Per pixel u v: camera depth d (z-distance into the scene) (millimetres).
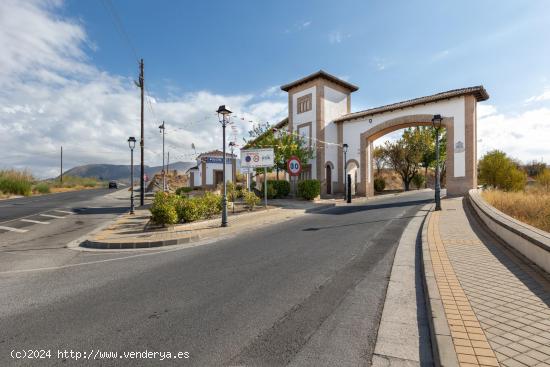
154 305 3971
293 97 28203
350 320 3402
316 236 8234
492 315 3086
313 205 16828
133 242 7973
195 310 3775
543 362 2316
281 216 12617
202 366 2617
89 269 5887
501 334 2721
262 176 35656
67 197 27828
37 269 5953
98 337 3180
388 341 2945
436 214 11008
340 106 27375
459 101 18531
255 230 9773
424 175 38531
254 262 5902
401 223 9938
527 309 3205
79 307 3982
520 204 10734
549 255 4199
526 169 30531
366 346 2867
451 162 18812
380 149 34219
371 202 18703
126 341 3084
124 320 3557
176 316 3621
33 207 18500
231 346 2926
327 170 26484
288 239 8008
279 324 3350
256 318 3510
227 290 4438
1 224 12172
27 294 4520
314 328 3238
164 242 8094
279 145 22922
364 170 24266
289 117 28438
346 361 2627
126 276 5332
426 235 7141
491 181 21328
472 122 18031
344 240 7602
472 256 5293
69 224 12148
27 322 3572
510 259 5082
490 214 7535
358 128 24734
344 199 20766
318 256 6184
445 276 4266
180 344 2996
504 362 2324
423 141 31938
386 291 4242
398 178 41625
